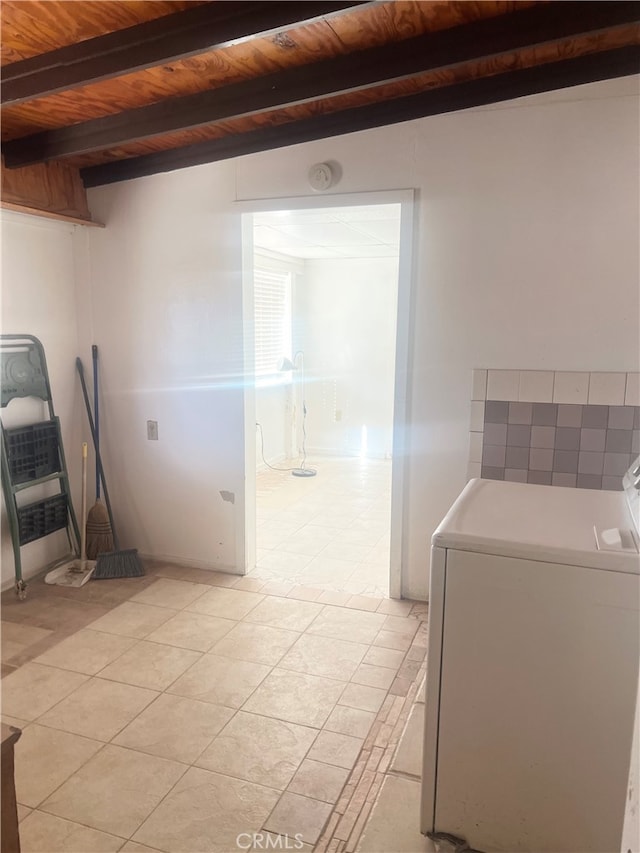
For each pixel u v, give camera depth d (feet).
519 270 9.40
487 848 5.03
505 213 9.34
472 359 9.83
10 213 10.56
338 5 5.82
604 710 4.51
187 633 9.57
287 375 22.07
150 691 8.07
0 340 10.57
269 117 9.59
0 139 9.79
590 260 9.05
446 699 4.92
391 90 8.96
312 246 18.21
